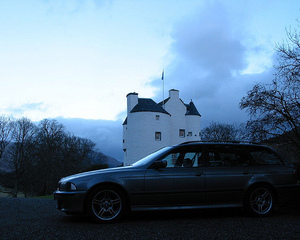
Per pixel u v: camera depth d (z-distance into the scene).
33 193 60.00
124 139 58.34
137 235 4.18
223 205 5.68
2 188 60.44
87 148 66.06
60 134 59.00
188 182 5.55
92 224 5.05
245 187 5.78
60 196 5.28
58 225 4.97
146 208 5.35
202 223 5.09
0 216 6.09
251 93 13.41
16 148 52.06
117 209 5.31
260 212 5.78
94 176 5.30
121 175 5.36
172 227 4.75
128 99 50.66
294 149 13.17
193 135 54.50
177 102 54.72
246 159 6.05
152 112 48.31
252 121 13.45
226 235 4.17
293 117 12.42
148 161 5.73
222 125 56.72
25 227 4.78
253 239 3.94
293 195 5.96
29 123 54.28
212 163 5.85
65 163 59.00
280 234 4.22
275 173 5.98
